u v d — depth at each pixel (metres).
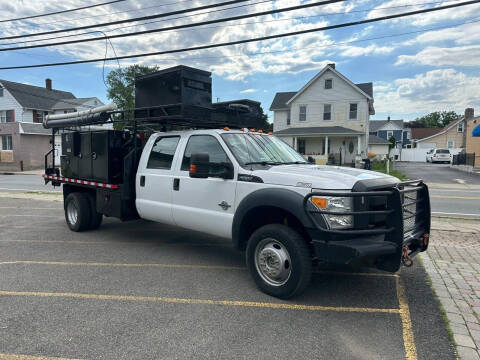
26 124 30.02
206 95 5.58
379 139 44.97
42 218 8.94
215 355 2.89
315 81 31.94
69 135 7.10
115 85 41.69
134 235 7.04
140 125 6.33
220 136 4.79
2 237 6.87
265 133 5.73
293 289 3.80
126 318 3.50
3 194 13.77
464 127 49.09
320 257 3.62
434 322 3.46
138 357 2.85
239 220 4.29
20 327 3.31
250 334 3.22
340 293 4.18
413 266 5.10
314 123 32.28
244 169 4.39
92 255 5.65
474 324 3.37
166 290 4.21
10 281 4.48
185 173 5.10
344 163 31.62
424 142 51.44
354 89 30.72
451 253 5.66
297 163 5.05
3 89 37.06
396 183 4.08
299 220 3.89
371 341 3.12
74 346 3.00
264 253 4.07
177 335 3.19
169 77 5.42
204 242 6.52
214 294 4.11
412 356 2.89
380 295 4.12
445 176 21.55
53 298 3.96
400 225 3.53
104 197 6.45
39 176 24.28
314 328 3.34
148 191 5.71
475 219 8.62
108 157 6.15
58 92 44.50
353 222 3.64
